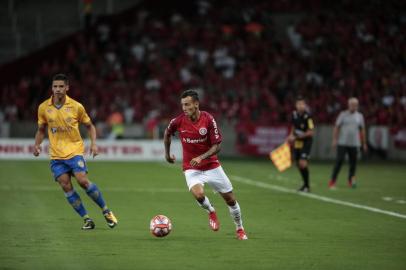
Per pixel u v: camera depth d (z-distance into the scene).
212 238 25.47
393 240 25.28
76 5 103.56
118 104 82.38
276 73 88.38
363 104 83.31
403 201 38.72
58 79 25.97
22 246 23.38
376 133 77.69
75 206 26.88
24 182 48.22
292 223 29.78
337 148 46.75
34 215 31.45
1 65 90.88
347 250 23.14
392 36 93.31
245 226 28.80
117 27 99.12
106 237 25.42
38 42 98.88
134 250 22.80
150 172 59.44
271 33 97.12
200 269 19.81
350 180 47.16
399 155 77.19
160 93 85.81
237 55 91.88
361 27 94.75
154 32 94.06
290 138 43.72
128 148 75.06
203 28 95.44
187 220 30.55
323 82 88.56
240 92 86.06
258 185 48.31
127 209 34.47
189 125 24.44
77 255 21.83
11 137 80.25
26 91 84.69
